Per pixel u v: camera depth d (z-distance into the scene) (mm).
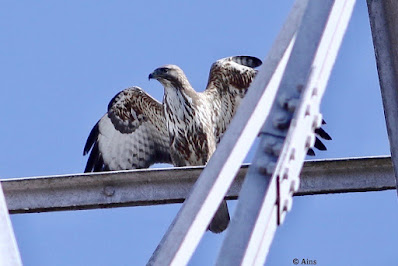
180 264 7953
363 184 12438
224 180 8195
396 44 10656
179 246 7980
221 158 8242
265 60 8805
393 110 10641
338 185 12477
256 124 8406
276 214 8203
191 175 12625
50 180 12625
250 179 8195
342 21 9141
